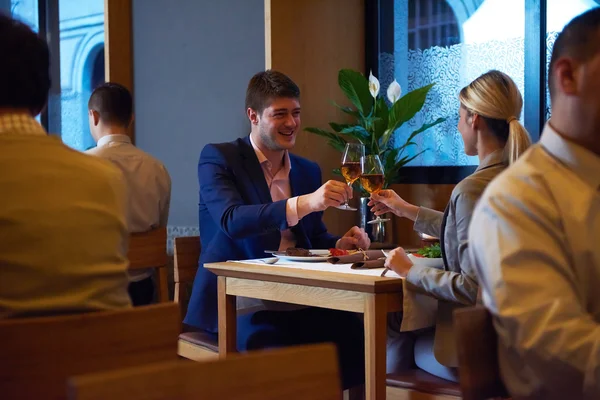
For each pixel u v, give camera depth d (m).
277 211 2.42
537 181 1.12
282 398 0.90
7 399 1.07
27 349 1.08
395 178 3.76
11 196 1.20
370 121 3.52
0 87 1.28
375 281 1.88
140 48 4.37
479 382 1.15
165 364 0.82
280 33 3.62
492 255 1.11
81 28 4.92
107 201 1.30
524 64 3.50
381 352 1.91
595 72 1.11
